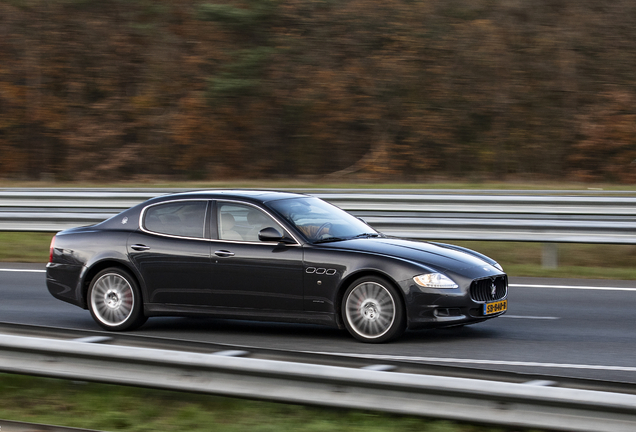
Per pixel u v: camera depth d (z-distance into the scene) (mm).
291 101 30016
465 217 12648
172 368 5000
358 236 7980
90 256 8242
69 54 33312
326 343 7449
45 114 31578
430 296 7148
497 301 7551
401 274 7199
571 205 14188
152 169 30125
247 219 7824
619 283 11352
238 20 32000
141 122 31422
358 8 31703
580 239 11977
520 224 12180
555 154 29000
